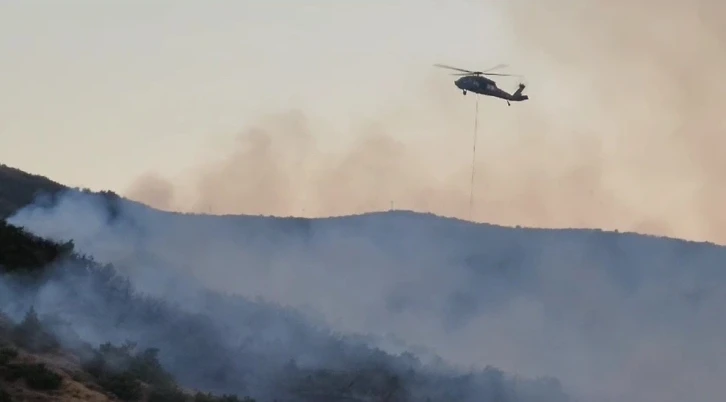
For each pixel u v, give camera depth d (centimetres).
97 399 6988
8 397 6475
